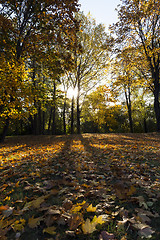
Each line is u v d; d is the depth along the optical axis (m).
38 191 2.49
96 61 18.19
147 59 15.09
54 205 2.01
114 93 16.52
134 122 39.88
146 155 4.82
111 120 34.00
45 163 4.06
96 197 2.31
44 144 8.87
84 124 44.06
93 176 3.12
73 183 2.72
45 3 8.95
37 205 1.98
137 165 3.70
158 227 1.64
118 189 2.42
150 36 15.14
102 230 1.62
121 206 2.06
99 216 1.71
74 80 20.36
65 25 8.73
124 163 4.03
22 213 1.90
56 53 9.31
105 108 30.81
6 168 3.92
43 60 9.80
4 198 2.34
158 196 2.17
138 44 15.83
